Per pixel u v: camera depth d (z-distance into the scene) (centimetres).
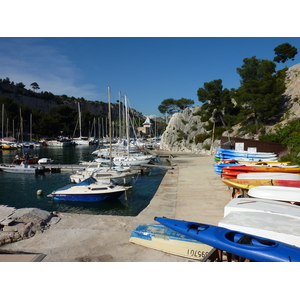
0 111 8062
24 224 837
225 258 646
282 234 562
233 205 769
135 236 743
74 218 966
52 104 13975
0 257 656
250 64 4209
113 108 17488
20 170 2556
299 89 3975
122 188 1561
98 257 666
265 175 1214
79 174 2081
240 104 4503
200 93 5525
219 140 4741
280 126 3325
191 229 655
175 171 2544
